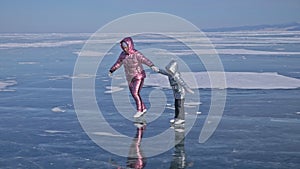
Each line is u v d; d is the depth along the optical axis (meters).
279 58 26.27
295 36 75.19
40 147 7.09
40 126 8.71
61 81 16.48
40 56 31.86
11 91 13.90
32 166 6.06
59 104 11.30
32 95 12.97
